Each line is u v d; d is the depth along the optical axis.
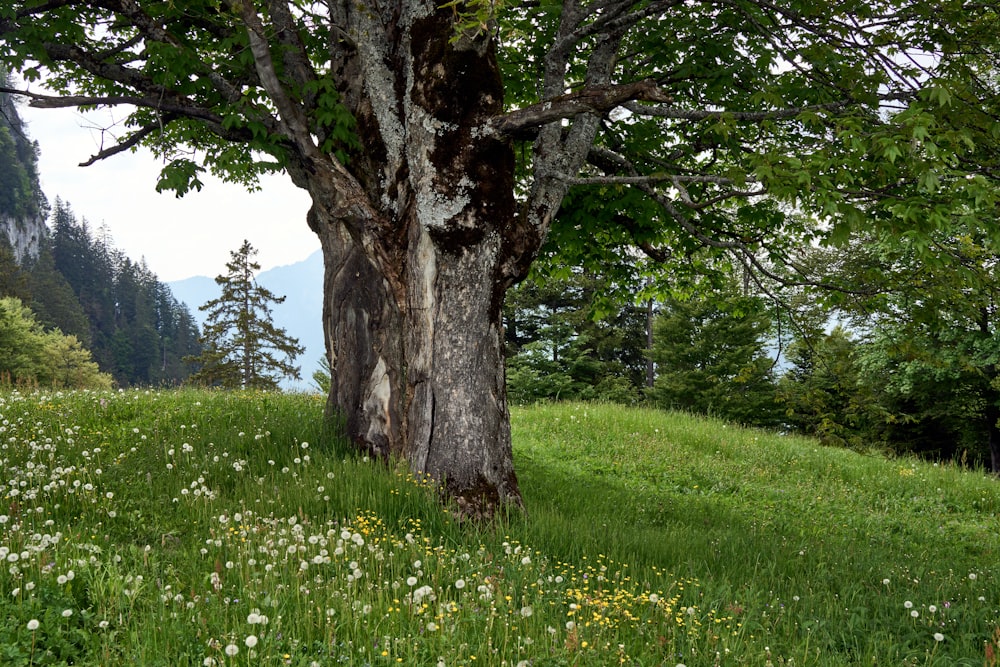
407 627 4.46
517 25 11.76
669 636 4.93
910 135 6.39
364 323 9.93
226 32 9.86
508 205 8.70
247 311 41.97
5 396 13.03
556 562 6.79
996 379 25.12
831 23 9.27
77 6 9.43
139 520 6.43
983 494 15.52
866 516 13.38
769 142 11.72
